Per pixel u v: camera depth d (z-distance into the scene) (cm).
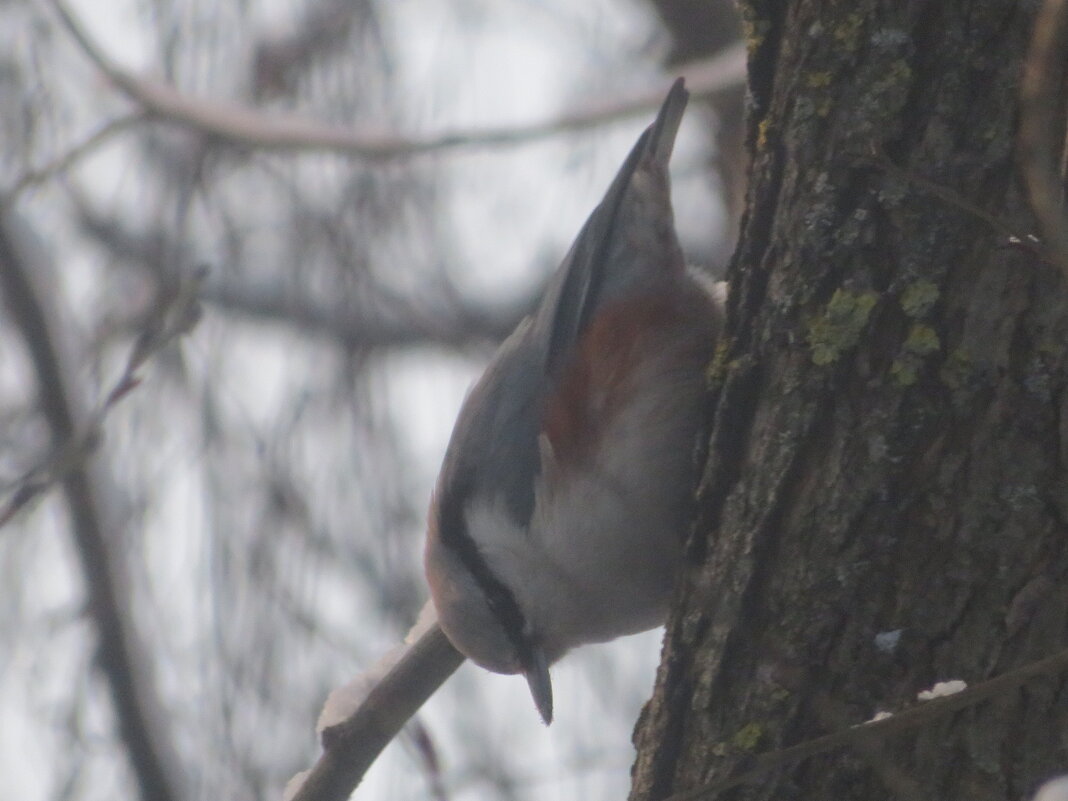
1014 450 432
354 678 709
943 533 439
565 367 710
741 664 470
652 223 723
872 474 450
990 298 441
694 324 683
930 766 430
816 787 445
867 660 444
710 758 470
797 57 487
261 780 933
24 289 975
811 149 478
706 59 1294
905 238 456
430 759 656
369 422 1027
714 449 499
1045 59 380
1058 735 420
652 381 669
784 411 474
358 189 1108
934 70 457
